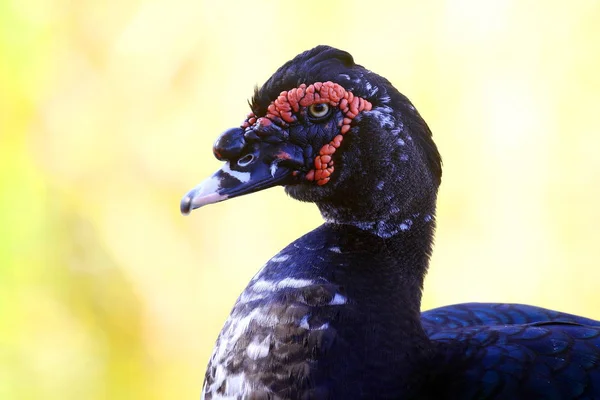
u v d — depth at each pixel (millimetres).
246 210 11617
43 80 12336
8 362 12398
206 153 11727
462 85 11484
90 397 12203
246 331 6152
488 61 11461
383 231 6473
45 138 12297
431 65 11492
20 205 12344
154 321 11883
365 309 6102
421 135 6543
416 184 6473
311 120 6465
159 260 11836
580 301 11586
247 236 11578
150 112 11930
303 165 6492
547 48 11539
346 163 6473
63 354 12383
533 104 11516
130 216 11961
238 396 6078
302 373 5945
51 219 12320
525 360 6246
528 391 6141
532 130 11516
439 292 11508
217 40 11727
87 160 12141
